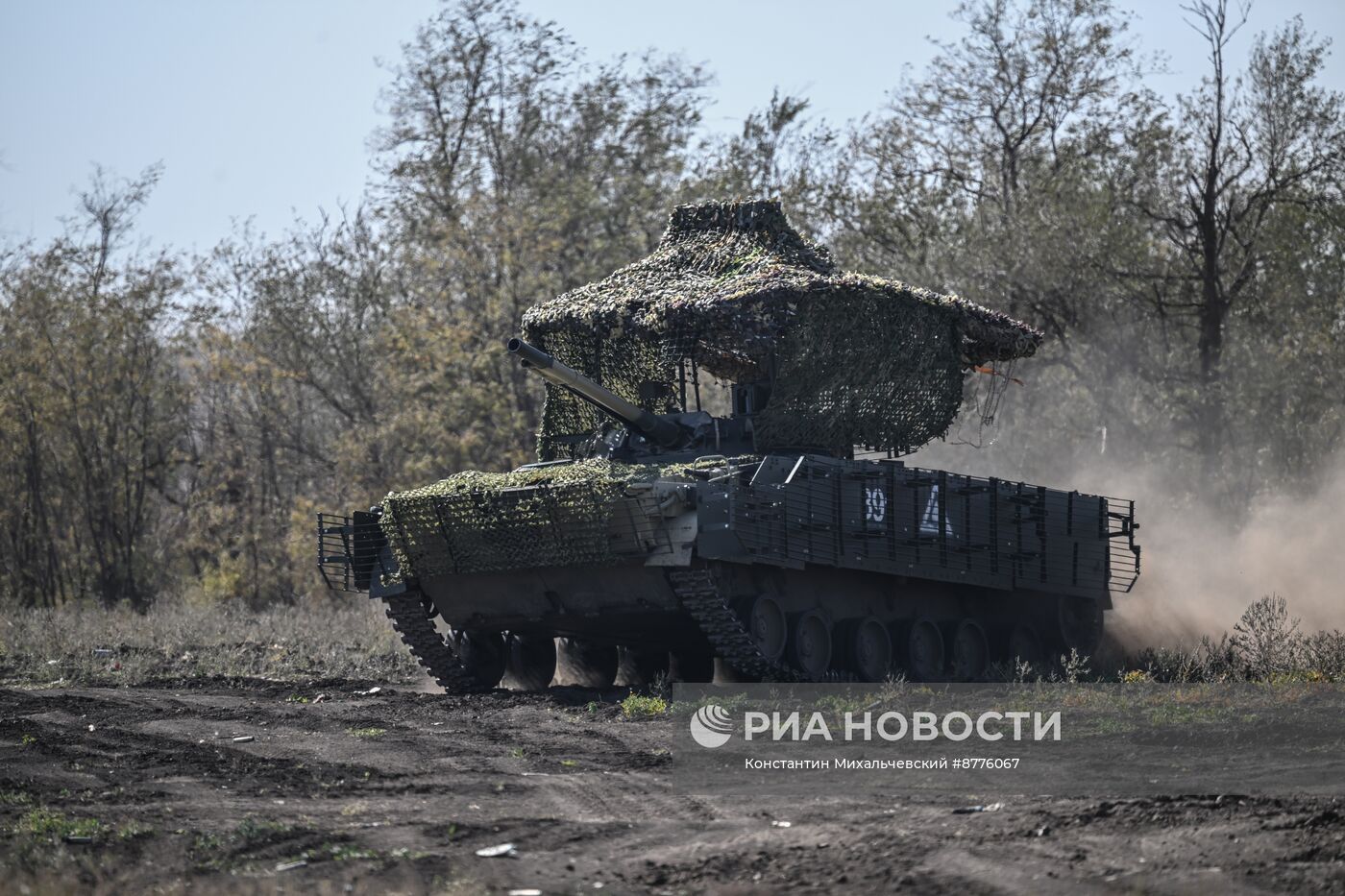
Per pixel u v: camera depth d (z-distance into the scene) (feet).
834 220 429.79
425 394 390.21
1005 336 228.63
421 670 225.76
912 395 218.59
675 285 220.23
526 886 91.50
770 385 206.28
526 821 109.40
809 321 204.54
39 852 101.35
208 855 100.94
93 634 266.98
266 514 427.33
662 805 115.03
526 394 398.21
